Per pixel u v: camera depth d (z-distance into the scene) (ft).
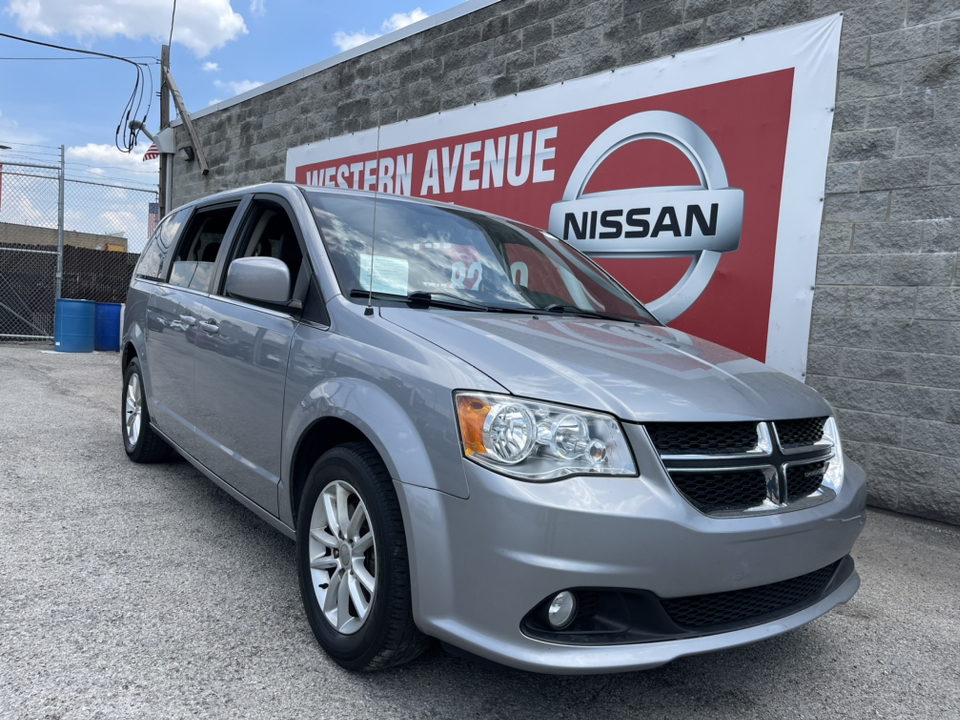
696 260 18.40
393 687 7.46
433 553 6.57
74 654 7.60
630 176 19.74
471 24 24.29
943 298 14.60
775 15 17.02
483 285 10.03
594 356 7.64
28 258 40.57
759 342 17.28
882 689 8.18
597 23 20.66
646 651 6.36
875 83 15.44
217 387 10.79
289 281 8.98
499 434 6.37
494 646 6.28
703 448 6.78
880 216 15.40
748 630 6.91
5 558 9.93
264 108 34.53
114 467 14.97
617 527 6.17
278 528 9.29
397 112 27.12
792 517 7.04
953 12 14.44
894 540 13.66
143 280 15.47
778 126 16.88
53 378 26.86
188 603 8.98
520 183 22.70
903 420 15.14
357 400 7.47
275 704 6.99
